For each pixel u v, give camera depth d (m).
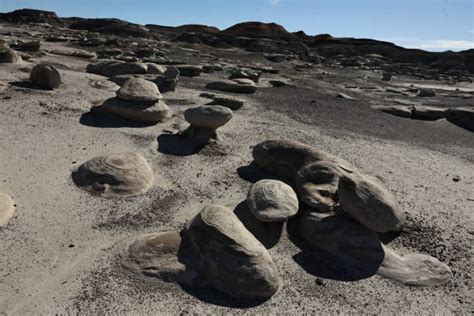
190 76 22.73
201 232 6.45
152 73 19.56
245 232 6.52
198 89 18.94
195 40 52.81
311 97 20.44
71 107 12.81
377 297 6.21
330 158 9.29
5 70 15.75
